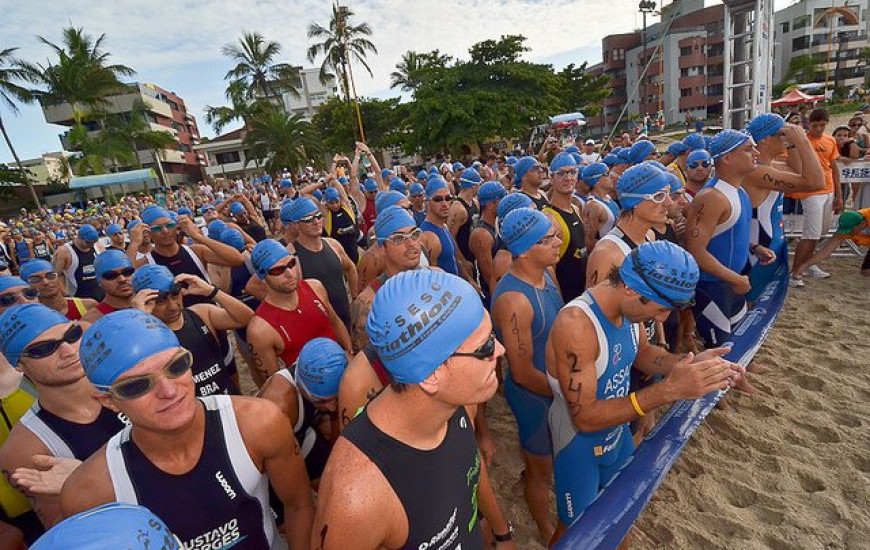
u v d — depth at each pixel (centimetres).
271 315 323
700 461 333
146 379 135
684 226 398
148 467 146
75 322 198
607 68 7038
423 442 129
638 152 568
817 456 319
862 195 701
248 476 159
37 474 167
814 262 587
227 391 320
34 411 197
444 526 135
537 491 275
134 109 3978
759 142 383
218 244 501
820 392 386
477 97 2922
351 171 852
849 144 684
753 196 389
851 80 6712
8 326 184
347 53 3578
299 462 182
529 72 2995
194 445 151
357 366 208
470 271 594
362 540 118
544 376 260
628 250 281
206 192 3036
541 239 254
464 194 704
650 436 216
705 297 365
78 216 2536
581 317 197
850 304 529
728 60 778
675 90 6184
